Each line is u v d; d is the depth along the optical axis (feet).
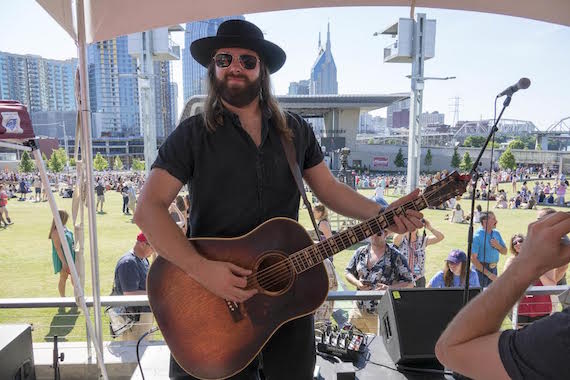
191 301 5.66
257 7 8.80
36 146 6.62
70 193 81.46
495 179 79.51
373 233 5.57
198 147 5.53
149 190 5.44
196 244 5.55
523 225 49.44
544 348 2.30
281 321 5.60
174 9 8.29
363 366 7.22
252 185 5.61
